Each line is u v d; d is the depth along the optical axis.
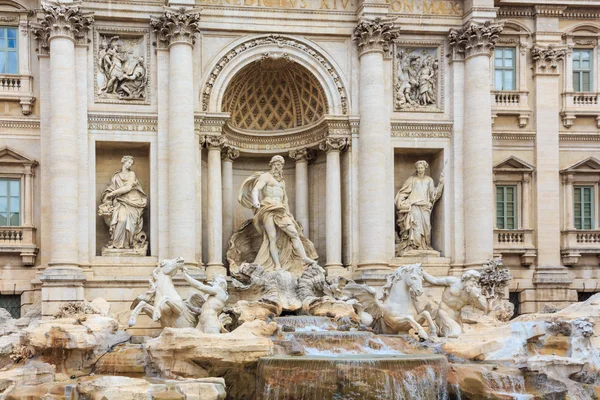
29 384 25.50
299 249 36.34
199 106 36.69
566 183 42.03
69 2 34.81
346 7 38.12
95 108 36.09
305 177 39.69
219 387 23.89
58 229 34.28
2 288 36.28
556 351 28.92
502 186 41.84
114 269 35.50
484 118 37.94
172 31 35.84
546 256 41.22
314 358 25.38
